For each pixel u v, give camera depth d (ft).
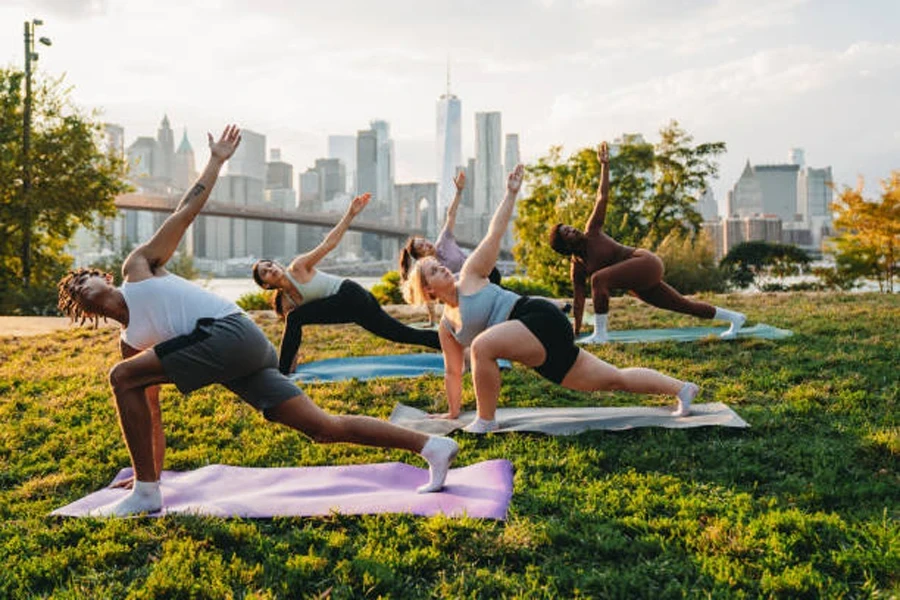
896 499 11.37
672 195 107.96
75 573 9.64
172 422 17.15
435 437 12.11
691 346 25.14
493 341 14.79
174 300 11.12
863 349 22.71
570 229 25.61
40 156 69.15
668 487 12.08
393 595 8.76
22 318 45.27
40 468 14.34
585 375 15.10
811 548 9.66
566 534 10.09
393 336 22.31
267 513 11.18
